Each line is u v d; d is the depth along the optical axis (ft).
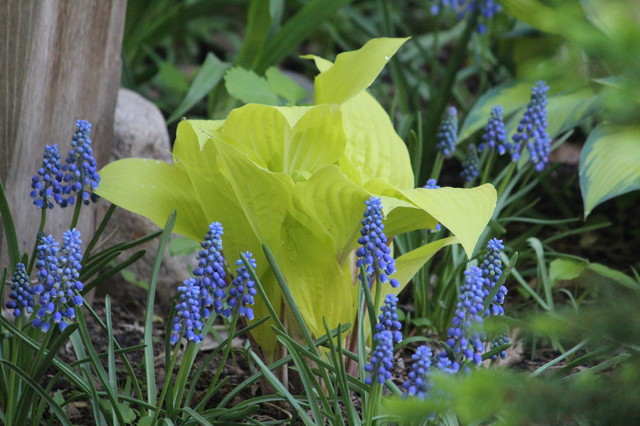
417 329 4.31
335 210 3.76
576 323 3.19
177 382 3.66
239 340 4.24
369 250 3.59
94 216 4.36
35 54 3.90
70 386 3.94
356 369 3.91
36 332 3.74
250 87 4.66
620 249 4.82
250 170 3.74
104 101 4.27
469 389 3.18
